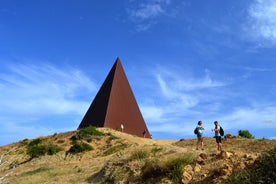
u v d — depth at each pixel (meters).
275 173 11.47
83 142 40.47
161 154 19.47
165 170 15.85
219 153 15.17
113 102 56.03
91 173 22.39
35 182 23.36
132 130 56.84
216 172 13.52
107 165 20.64
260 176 11.76
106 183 18.58
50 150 38.09
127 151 24.81
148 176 16.28
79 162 30.47
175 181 14.62
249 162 13.07
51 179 23.36
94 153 36.69
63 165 29.33
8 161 8.23
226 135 34.72
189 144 34.72
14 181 24.16
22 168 30.62
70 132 45.97
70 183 21.06
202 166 14.89
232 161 13.95
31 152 37.47
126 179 17.45
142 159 19.00
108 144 39.31
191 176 14.44
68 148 39.44
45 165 31.47
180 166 15.39
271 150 12.77
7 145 46.84
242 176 12.16
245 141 29.75
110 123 53.72
